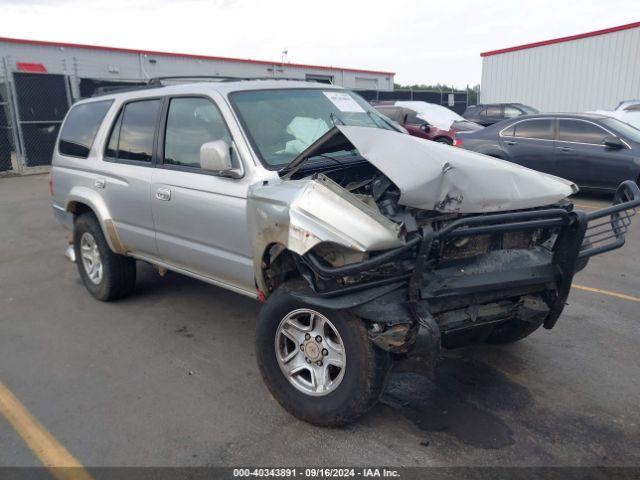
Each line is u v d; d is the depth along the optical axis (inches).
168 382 159.9
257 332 139.6
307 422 136.1
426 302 120.4
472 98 1302.9
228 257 160.7
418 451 125.2
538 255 137.6
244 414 142.1
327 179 126.3
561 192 141.9
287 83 186.4
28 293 238.5
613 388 150.3
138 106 197.3
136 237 195.2
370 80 1419.8
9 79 609.3
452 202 122.0
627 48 828.0
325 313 125.0
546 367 162.4
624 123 411.8
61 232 347.6
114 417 142.9
